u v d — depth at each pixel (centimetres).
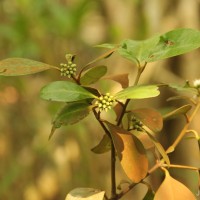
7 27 228
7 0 248
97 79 111
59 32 229
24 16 227
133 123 110
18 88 249
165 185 108
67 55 108
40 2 230
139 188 247
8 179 245
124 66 241
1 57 246
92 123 223
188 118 113
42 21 228
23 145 254
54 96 105
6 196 244
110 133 107
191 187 231
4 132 256
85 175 231
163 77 256
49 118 247
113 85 193
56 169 241
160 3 265
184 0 265
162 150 107
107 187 227
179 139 113
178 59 271
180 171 235
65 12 229
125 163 106
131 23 265
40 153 244
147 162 106
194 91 113
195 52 270
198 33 110
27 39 228
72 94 105
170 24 262
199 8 269
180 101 261
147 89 104
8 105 256
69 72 108
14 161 250
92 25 279
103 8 280
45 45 227
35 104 252
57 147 238
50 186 241
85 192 110
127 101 108
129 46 111
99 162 230
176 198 107
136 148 106
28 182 247
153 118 107
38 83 251
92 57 246
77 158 230
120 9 273
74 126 223
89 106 107
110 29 256
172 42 110
